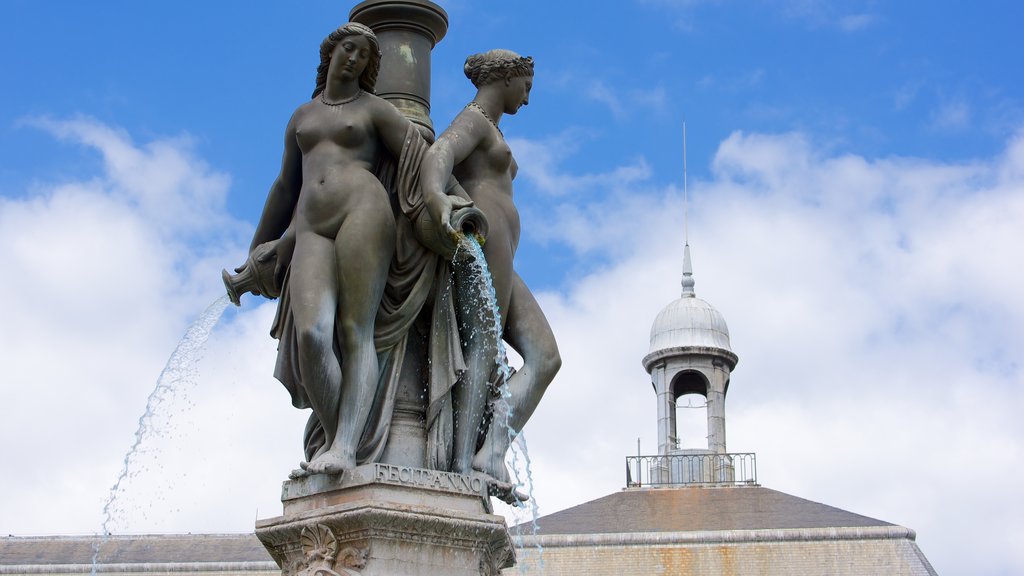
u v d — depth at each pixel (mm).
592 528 49875
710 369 57125
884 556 47344
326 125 7703
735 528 49000
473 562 7340
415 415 7758
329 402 7402
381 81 8578
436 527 7184
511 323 8062
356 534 7117
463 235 7570
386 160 7859
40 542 47875
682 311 58594
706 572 47656
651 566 47938
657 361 57906
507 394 7875
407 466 7453
